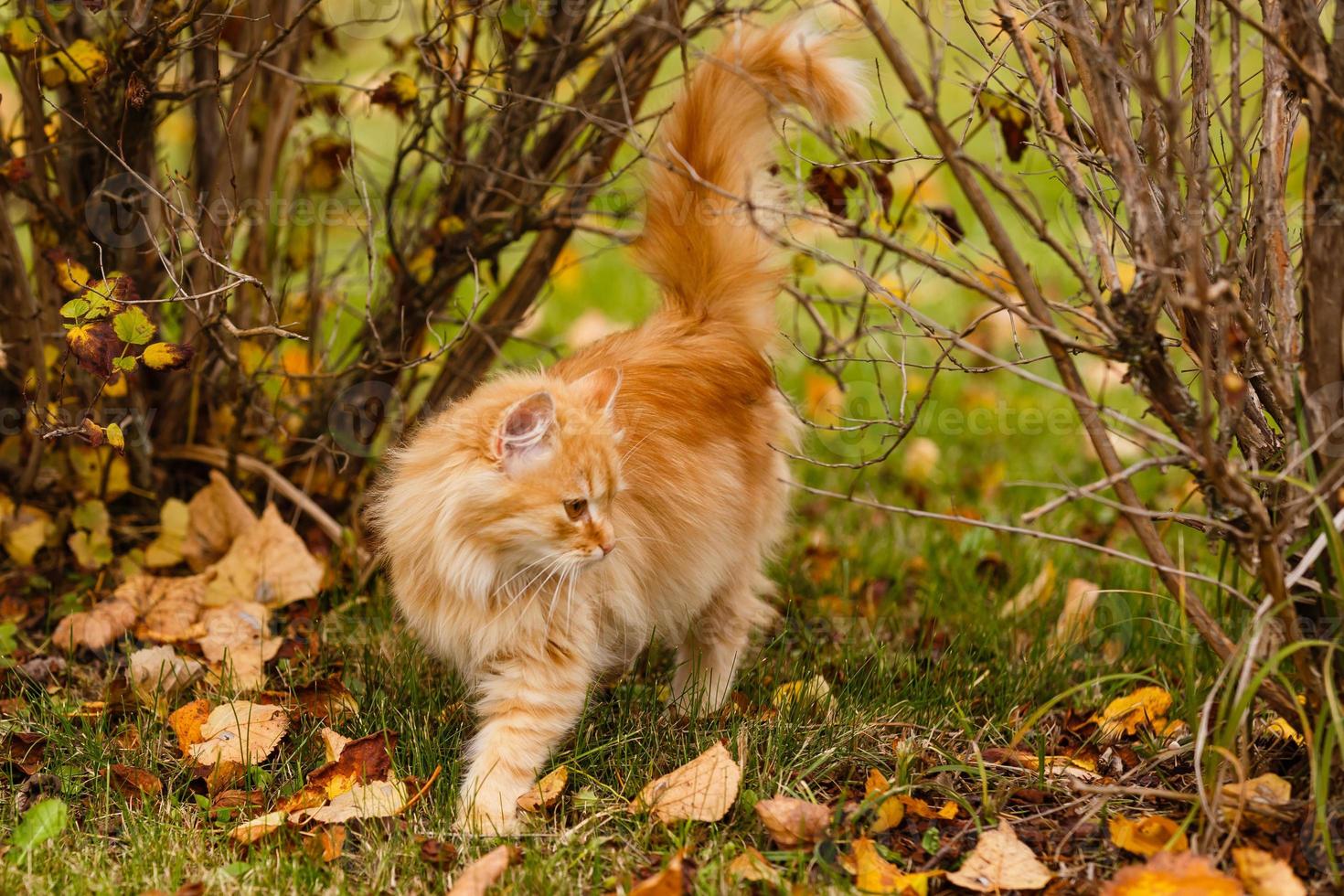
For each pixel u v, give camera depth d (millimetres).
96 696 3689
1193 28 2902
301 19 3695
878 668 3740
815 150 4715
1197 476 2695
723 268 3674
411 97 3842
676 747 3389
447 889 2740
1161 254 2584
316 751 3395
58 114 4059
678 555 3527
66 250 3820
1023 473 5438
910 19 7035
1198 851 2676
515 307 4328
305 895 2715
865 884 2713
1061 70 3250
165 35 3557
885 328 3480
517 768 3156
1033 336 6602
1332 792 2762
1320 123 2549
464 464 3135
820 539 4910
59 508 4363
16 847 2857
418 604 3309
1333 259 2580
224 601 4148
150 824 3006
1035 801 3068
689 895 2680
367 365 4125
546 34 4031
